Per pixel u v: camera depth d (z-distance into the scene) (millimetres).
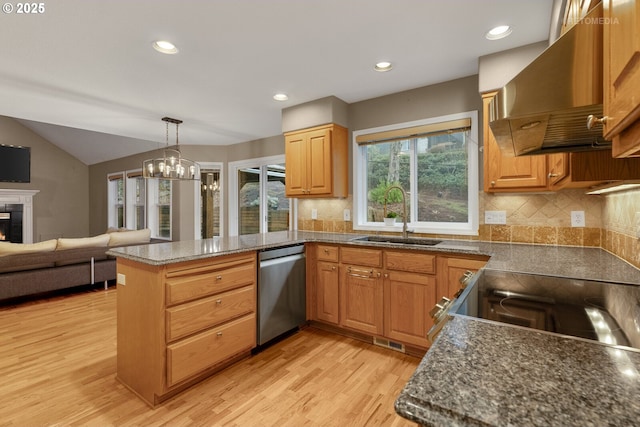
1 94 3127
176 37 2143
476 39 2197
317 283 2973
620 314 951
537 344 722
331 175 3264
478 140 2730
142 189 6895
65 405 1862
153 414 1783
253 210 5438
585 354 668
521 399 507
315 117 3355
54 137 7445
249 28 2051
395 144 3299
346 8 1856
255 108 3615
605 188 1636
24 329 3012
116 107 3543
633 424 439
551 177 2064
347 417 1764
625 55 604
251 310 2416
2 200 6863
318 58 2467
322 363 2365
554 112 889
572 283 1285
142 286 1935
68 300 3953
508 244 2504
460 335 778
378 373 2225
